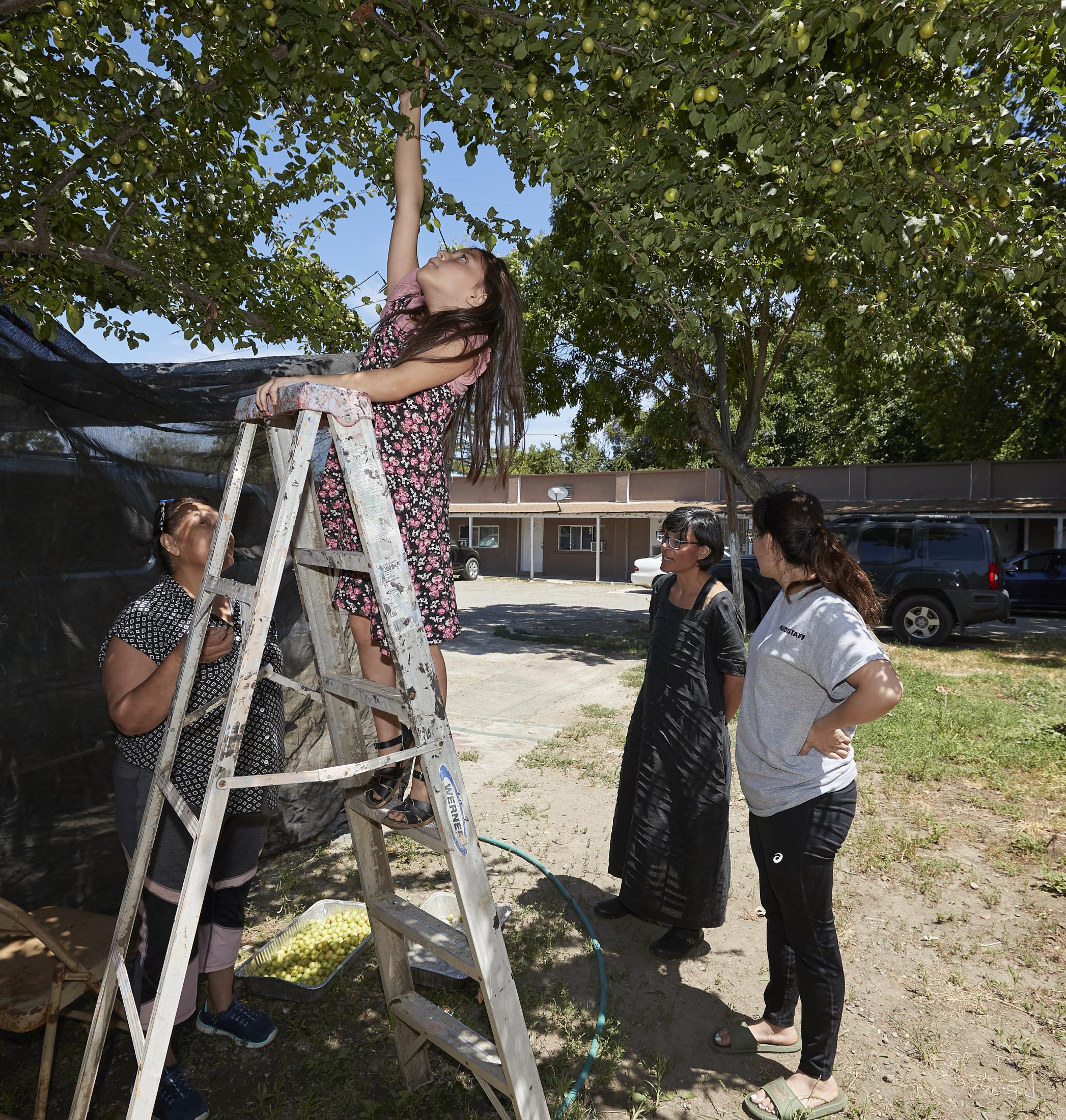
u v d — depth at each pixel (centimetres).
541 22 228
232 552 234
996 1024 289
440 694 175
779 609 245
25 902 298
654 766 322
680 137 270
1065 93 265
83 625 304
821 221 291
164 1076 241
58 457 290
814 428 2992
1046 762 579
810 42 207
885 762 578
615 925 359
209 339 475
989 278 264
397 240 240
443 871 405
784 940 265
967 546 1138
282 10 239
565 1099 244
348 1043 273
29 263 372
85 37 318
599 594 2067
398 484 179
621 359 1184
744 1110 247
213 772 155
